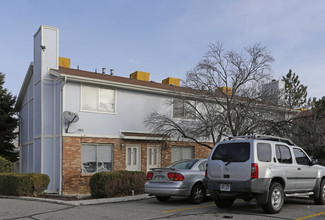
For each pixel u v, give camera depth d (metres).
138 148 18.47
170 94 17.48
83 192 16.33
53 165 16.91
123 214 8.57
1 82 23.81
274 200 8.60
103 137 17.23
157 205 10.23
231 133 15.13
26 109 21.97
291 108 15.53
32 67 19.75
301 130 14.53
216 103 15.62
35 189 12.96
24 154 22.05
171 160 19.56
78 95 16.83
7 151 23.44
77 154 16.36
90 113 17.06
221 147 9.16
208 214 8.49
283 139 9.73
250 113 14.40
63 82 16.31
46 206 10.12
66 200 11.43
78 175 16.28
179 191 10.10
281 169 8.87
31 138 20.16
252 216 8.17
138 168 18.30
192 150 20.62
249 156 8.43
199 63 15.34
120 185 12.20
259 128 14.49
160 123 16.47
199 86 15.26
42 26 17.94
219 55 15.28
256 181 8.25
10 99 23.38
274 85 15.75
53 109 17.48
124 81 18.80
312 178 9.92
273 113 14.78
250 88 14.84
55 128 17.05
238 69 15.00
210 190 9.09
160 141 18.06
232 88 15.03
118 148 17.69
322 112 15.80
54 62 18.06
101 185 11.83
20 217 8.28
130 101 18.56
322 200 10.12
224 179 8.74
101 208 9.62
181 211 9.00
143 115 18.95
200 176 10.66
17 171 24.55
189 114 16.17
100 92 17.59
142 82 20.53
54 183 16.59
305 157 10.01
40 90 17.95
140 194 12.87
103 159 17.23
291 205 10.09
